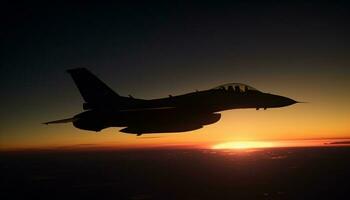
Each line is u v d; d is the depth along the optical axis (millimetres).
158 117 28375
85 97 30766
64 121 27656
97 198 127688
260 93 29312
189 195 129625
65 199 127000
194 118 28250
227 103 28391
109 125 29062
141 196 129500
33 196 136625
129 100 31203
